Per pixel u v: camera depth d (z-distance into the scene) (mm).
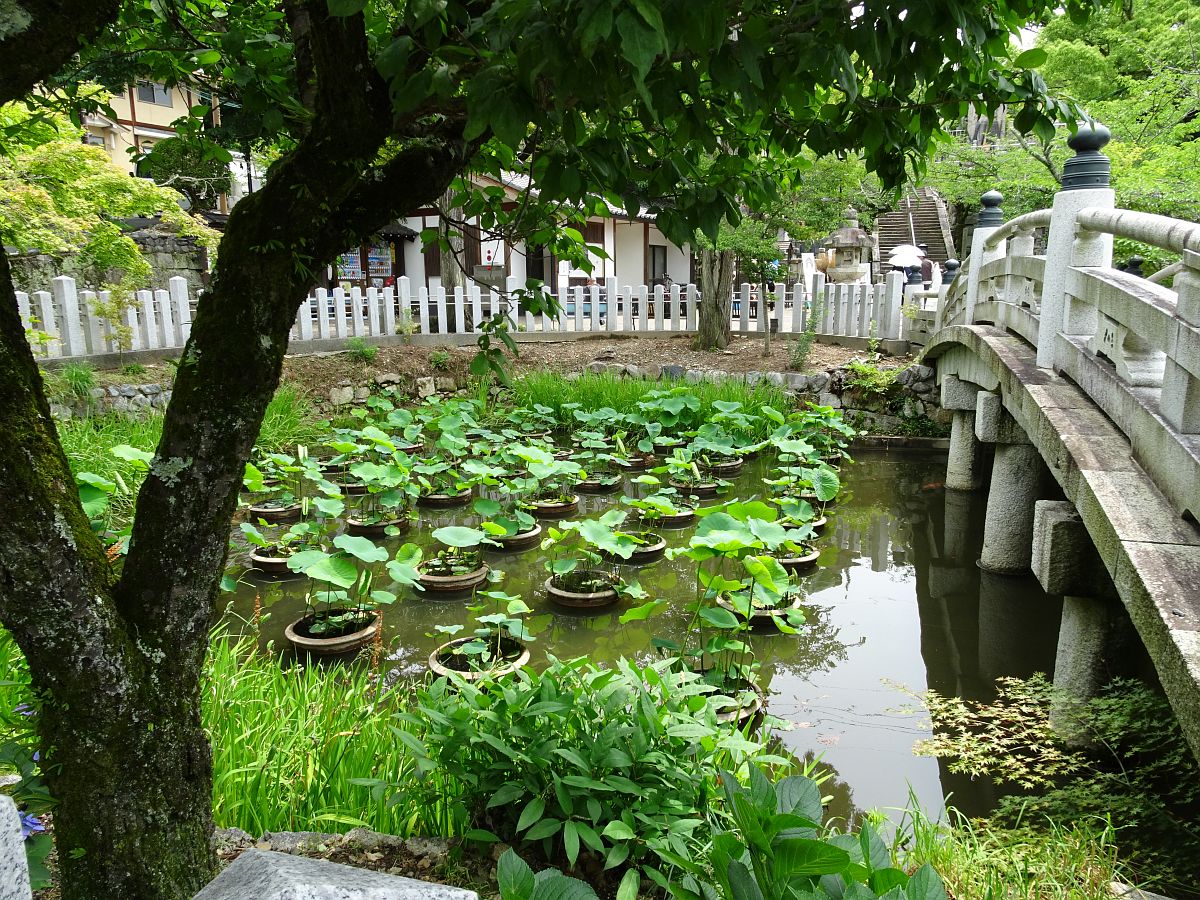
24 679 2918
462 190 2869
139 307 10922
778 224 13406
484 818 2914
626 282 22922
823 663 5660
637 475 10445
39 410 1831
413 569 5516
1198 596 2646
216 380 1944
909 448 11898
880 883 1749
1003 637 6086
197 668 2119
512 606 5262
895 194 2477
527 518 7496
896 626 6305
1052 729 4309
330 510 6621
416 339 14883
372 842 2744
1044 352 5535
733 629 5320
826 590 7066
